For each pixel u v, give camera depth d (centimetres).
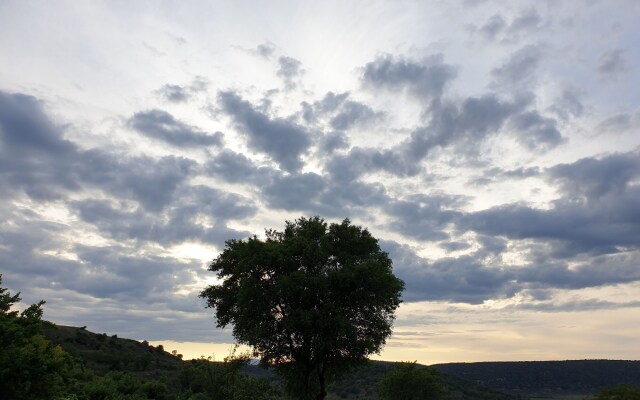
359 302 2888
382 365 7475
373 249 3153
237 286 3067
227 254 3169
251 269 2872
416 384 4575
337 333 2697
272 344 2905
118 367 5416
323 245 3005
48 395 1326
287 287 2662
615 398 1320
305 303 2770
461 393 6425
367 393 6122
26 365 1236
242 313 2903
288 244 2891
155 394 3372
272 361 3052
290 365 3038
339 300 2858
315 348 2777
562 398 6384
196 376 3866
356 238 3103
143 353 6694
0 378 1203
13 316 1404
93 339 6562
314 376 3198
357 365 2978
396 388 4603
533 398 6506
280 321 2800
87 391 2564
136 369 5544
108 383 2894
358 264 2867
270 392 3416
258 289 2780
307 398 2920
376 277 2791
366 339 2923
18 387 1249
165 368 5984
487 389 7131
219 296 3212
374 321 3025
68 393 1553
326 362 2972
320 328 2639
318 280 2680
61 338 6044
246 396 3306
